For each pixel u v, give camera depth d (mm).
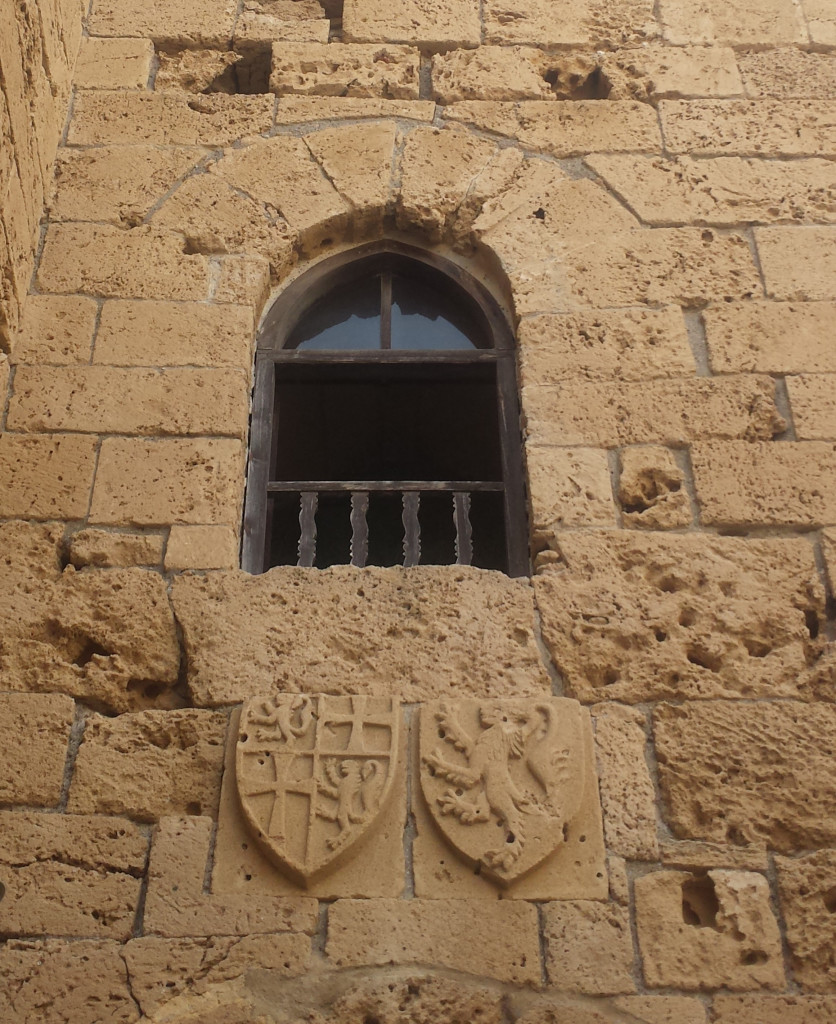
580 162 6090
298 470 7004
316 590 4566
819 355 5305
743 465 4941
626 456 4969
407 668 4363
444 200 5895
